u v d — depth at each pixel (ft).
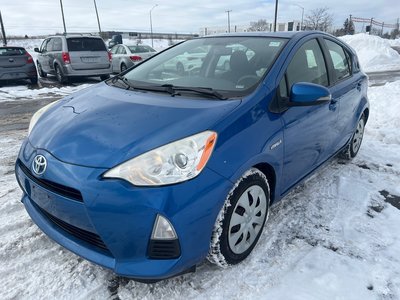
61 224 7.47
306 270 7.93
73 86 37.01
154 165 6.43
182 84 9.53
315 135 10.26
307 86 8.48
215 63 10.07
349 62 13.51
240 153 7.25
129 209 6.26
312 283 7.53
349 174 13.20
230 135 7.19
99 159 6.64
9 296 7.09
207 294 7.22
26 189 7.93
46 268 7.93
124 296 7.16
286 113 8.72
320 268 7.99
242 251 7.99
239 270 7.89
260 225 8.45
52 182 6.90
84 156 6.79
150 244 6.47
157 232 6.37
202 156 6.70
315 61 10.87
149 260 6.58
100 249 6.95
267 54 9.62
